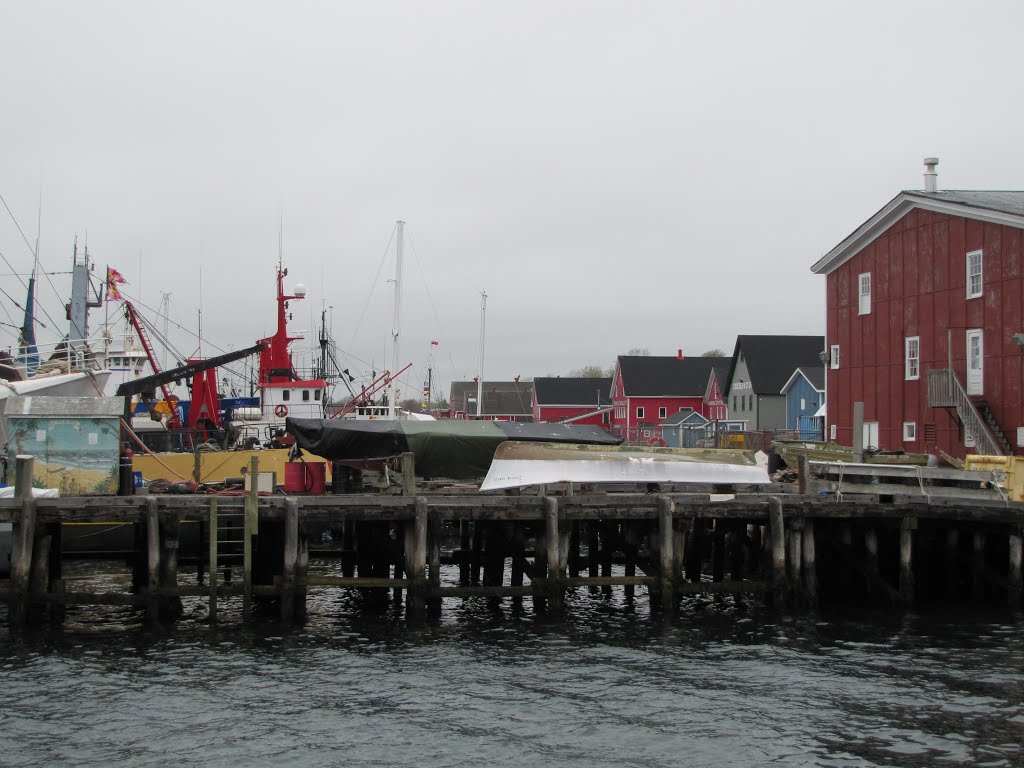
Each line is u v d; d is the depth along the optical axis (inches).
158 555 838.5
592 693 690.2
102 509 832.3
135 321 1727.4
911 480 1008.9
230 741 603.8
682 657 779.4
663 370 3590.1
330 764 571.8
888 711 651.5
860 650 796.6
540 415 4015.8
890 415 1504.7
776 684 708.7
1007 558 996.6
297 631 850.1
